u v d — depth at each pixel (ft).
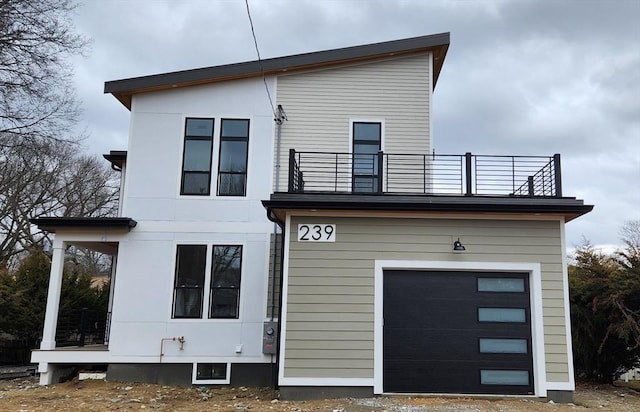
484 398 28.14
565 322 28.89
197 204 37.52
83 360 34.96
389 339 29.17
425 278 29.94
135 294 36.09
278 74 40.01
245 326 35.78
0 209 78.48
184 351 35.32
